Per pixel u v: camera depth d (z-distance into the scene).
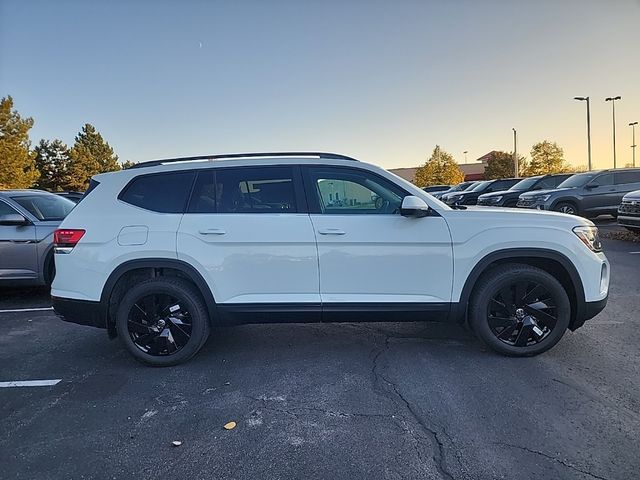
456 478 2.48
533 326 3.96
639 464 2.55
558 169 47.94
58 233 4.09
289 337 4.80
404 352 4.28
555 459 2.61
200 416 3.22
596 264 3.97
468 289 3.96
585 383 3.53
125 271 4.00
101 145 69.69
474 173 81.50
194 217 4.01
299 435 2.93
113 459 2.73
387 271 3.94
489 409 3.18
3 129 33.78
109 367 4.15
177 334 4.08
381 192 4.05
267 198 4.05
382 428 2.99
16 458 2.77
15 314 6.09
